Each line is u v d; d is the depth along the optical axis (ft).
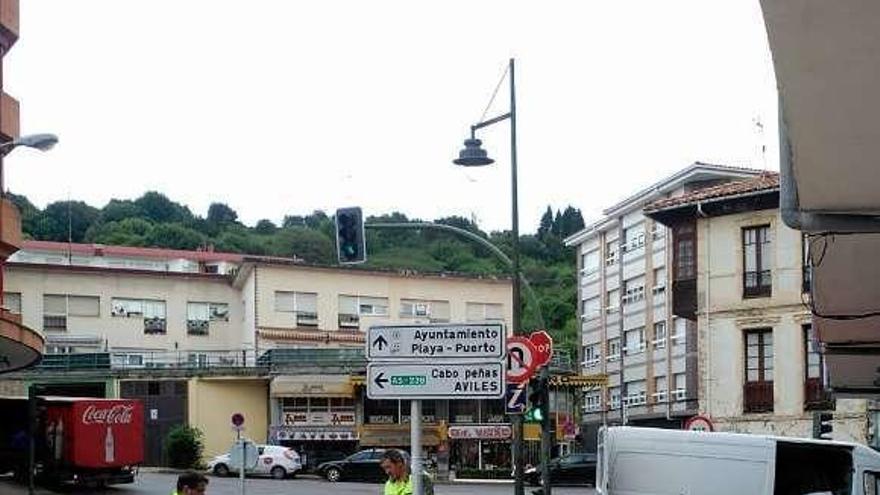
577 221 372.17
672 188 205.77
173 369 202.49
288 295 223.51
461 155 83.51
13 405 135.85
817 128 25.27
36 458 133.39
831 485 59.36
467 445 195.42
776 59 22.04
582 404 226.58
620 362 223.92
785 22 20.43
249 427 202.28
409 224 79.05
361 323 229.25
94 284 222.48
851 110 24.20
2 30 103.24
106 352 213.87
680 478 59.11
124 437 133.49
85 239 347.36
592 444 232.53
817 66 22.17
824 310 50.78
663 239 210.18
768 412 131.44
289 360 201.98
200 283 231.91
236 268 234.17
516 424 76.02
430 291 236.22
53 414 132.87
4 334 98.99
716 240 138.41
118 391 203.21
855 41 21.08
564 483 154.20
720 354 136.46
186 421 200.44
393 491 39.11
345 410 200.23
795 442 58.85
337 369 200.34
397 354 34.14
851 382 74.49
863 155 26.99
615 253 231.09
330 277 227.61
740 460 58.59
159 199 378.32
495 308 241.96
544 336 79.25
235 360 219.00
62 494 128.77
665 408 205.98
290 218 382.22
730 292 136.26
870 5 19.65
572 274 304.30
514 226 83.61
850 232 32.94
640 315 218.79
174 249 332.80
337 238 76.33
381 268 233.14
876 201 30.73
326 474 166.50
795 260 131.34
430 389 33.86
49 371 205.67
